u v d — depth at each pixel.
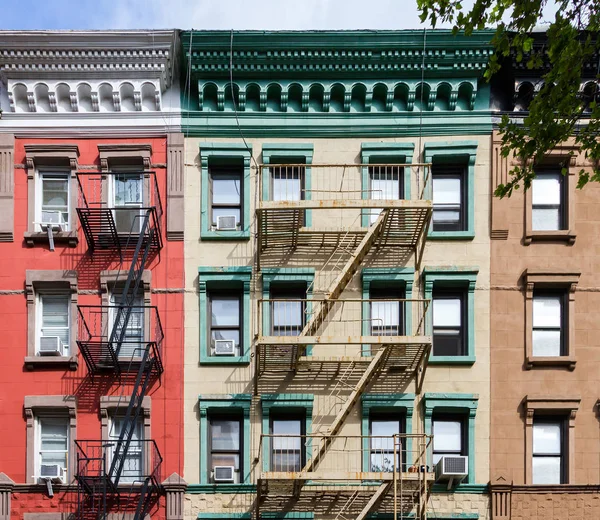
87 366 28.95
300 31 30.11
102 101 30.97
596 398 28.91
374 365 27.42
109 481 27.11
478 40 30.16
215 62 30.56
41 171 30.72
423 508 27.25
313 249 29.78
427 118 30.66
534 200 30.27
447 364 29.08
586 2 21.59
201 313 29.53
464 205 30.31
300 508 28.19
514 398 28.94
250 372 29.22
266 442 28.75
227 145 30.47
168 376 29.20
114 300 29.97
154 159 30.58
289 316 29.75
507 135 23.03
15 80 30.75
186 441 28.84
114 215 30.23
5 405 29.06
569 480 28.48
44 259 29.94
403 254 29.83
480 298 29.50
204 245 29.98
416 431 28.72
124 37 30.11
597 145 22.61
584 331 29.28
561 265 29.66
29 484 28.48
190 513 28.36
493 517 28.12
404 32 30.17
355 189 30.28
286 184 29.97
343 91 30.77
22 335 29.47
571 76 21.70
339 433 28.67
